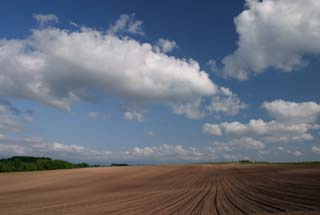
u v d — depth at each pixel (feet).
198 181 151.23
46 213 63.72
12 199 104.47
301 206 53.72
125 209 63.62
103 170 241.96
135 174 212.84
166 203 71.20
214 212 53.88
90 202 82.28
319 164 245.86
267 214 46.93
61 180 182.80
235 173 192.54
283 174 156.76
